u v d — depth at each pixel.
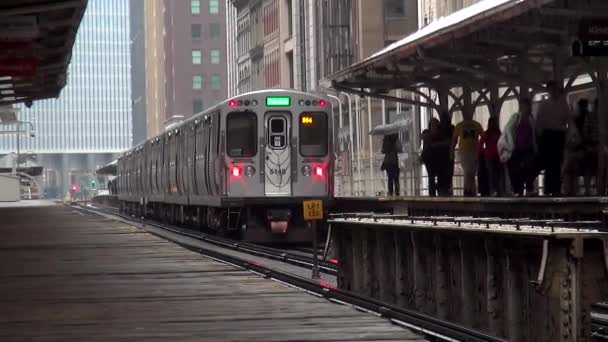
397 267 19.52
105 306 18.56
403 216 19.31
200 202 46.34
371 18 82.94
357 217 21.50
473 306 16.59
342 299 19.52
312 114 41.19
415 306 18.67
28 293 21.22
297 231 41.72
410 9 83.12
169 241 40.41
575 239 13.17
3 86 69.06
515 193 29.19
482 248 16.16
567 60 29.11
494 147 31.31
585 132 27.03
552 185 28.59
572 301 13.25
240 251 38.84
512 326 14.91
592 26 23.56
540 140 28.39
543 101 28.42
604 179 26.84
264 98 41.00
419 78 35.34
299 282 22.80
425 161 35.50
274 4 113.12
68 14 44.41
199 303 18.69
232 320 16.08
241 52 132.75
